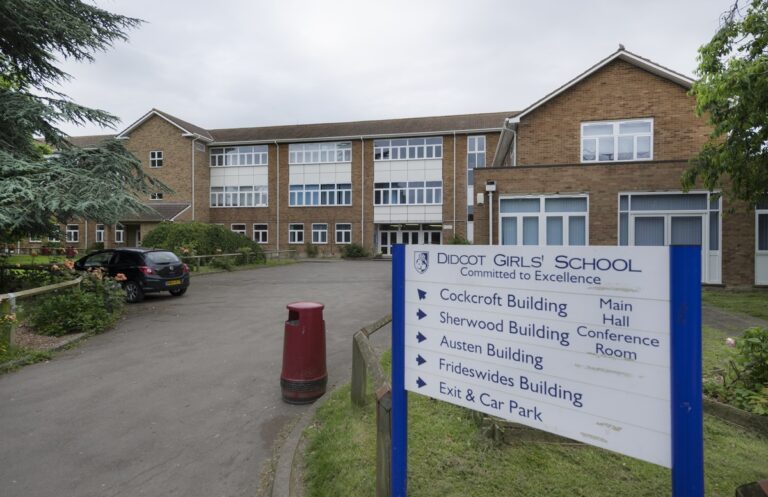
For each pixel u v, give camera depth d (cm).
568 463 321
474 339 227
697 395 165
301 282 1677
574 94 1594
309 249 3378
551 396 202
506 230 1482
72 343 728
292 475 328
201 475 343
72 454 376
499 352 218
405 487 256
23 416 451
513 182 1471
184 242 2148
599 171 1403
